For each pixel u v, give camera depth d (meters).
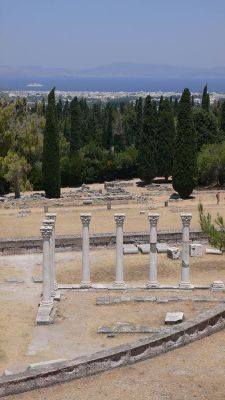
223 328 24.12
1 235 52.44
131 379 19.30
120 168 96.62
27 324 30.66
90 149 97.81
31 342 27.88
